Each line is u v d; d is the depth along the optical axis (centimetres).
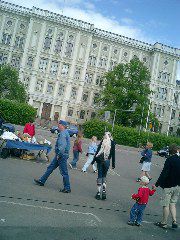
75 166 1675
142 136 4522
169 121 7262
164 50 7250
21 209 740
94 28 6881
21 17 6481
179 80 8344
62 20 6481
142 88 5819
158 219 913
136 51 7138
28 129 1700
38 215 720
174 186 830
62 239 604
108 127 4328
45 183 1095
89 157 1579
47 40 6419
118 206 970
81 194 1034
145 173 1593
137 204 803
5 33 6431
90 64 6819
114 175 1702
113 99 5822
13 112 4119
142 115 5528
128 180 1595
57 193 972
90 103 6769
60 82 6469
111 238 665
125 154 3244
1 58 6425
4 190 886
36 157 1686
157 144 4662
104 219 799
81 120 6662
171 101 7269
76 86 6588
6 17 6425
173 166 831
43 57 6369
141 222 834
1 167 1234
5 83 4962
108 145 1041
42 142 1653
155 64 7131
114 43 6975
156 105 7169
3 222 630
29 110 4191
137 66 5875
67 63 6512
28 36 6306
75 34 6575
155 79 7131
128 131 4431
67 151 1007
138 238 701
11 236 568
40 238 586
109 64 6950
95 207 900
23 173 1198
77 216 775
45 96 6347
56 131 4216
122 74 5969
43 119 5969
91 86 6800
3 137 1472
